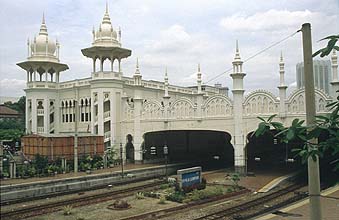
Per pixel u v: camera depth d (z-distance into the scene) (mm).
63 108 61156
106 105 54125
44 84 59719
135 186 36000
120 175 40125
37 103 59719
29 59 59969
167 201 28719
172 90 64250
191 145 61094
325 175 38969
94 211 25688
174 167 48531
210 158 56969
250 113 38469
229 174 39969
